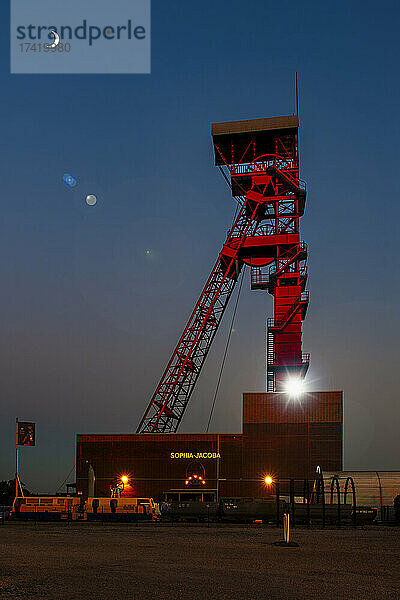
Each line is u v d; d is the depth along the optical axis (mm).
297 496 72250
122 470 78375
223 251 91250
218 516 58906
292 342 86750
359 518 56625
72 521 58281
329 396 76562
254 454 76562
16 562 23453
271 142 91562
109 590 16656
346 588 17750
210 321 92188
